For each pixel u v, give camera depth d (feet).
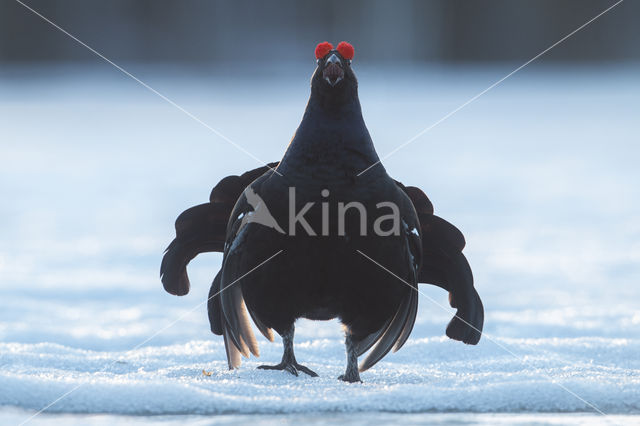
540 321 49.34
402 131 194.18
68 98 289.94
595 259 73.56
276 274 32.42
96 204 109.70
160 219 97.76
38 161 157.48
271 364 39.19
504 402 28.84
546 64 448.65
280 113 235.61
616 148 170.19
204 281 64.44
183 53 450.71
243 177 36.65
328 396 29.45
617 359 38.81
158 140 189.37
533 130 205.36
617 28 441.27
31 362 36.58
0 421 26.81
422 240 36.50
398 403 28.48
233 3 457.68
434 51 462.19
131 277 65.82
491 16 456.45
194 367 37.04
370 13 462.60
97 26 443.73
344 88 32.40
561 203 108.68
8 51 431.02
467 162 152.15
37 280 64.28
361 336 33.99
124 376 32.86
